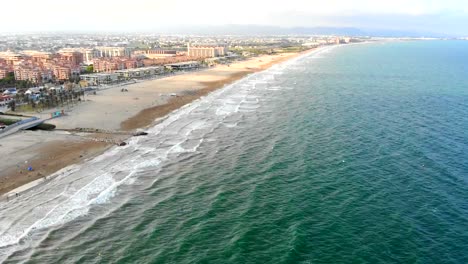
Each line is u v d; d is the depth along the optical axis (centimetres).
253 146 9144
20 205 6112
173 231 5391
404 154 8269
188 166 7906
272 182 6969
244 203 6175
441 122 11094
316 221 5525
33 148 9000
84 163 8075
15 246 5000
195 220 5678
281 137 9831
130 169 7738
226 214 5834
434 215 5644
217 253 4841
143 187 6875
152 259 4762
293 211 5834
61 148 9056
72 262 4716
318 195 6372
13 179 7162
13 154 8538
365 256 4719
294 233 5181
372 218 5584
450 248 4869
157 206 6150
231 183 7000
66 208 6038
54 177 7275
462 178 6944
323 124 11069
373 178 7012
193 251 4903
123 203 6247
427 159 7931
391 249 4853
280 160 8106
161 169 7750
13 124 10694
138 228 5484
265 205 6072
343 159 8044
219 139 9788
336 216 5650
